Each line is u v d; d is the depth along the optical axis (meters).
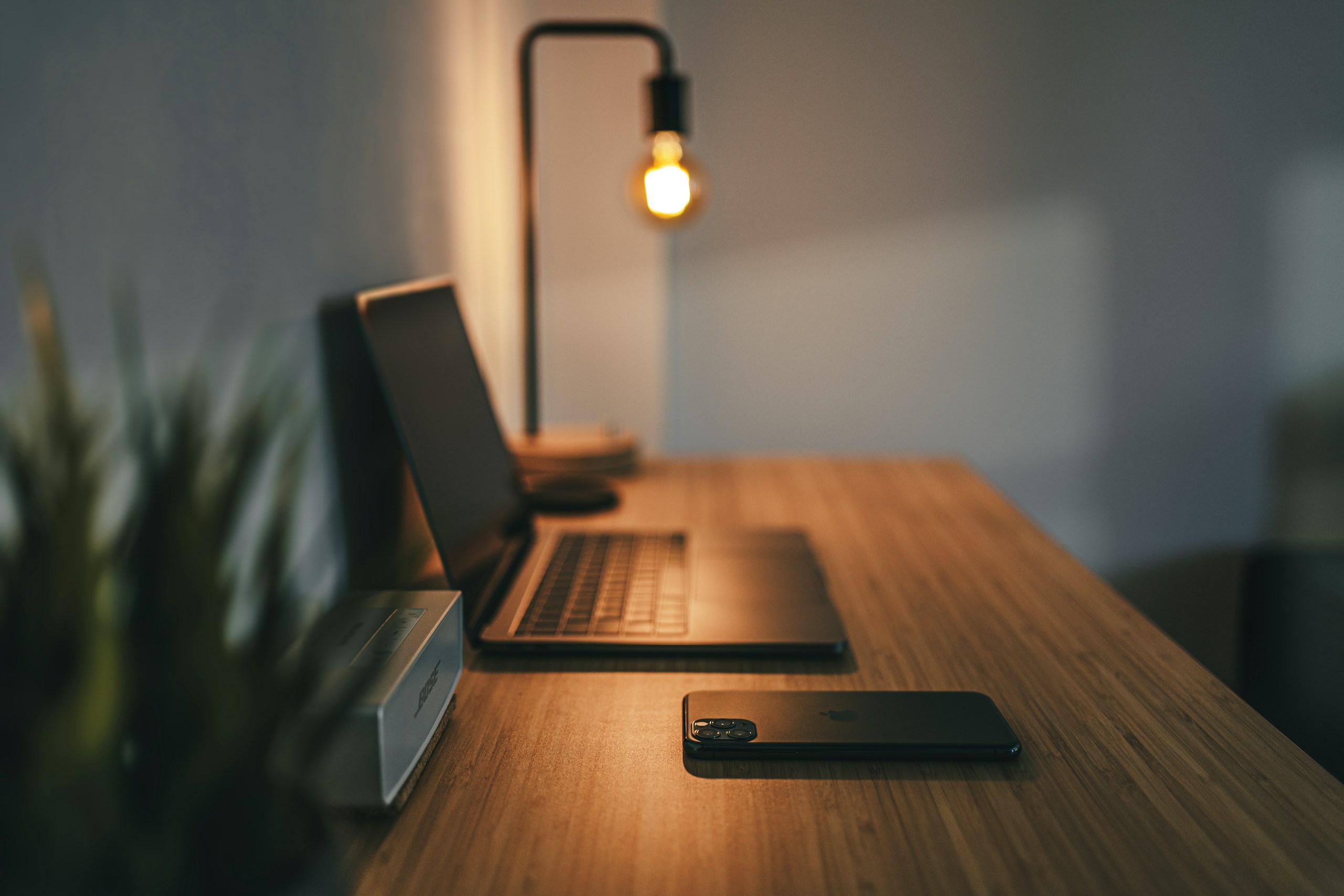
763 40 1.88
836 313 1.98
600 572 0.93
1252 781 0.58
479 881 0.49
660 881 0.49
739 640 0.76
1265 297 1.94
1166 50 1.87
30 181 0.43
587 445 1.35
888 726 0.63
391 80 1.00
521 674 0.74
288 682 0.34
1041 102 1.89
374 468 0.92
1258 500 2.01
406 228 1.05
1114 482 2.02
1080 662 0.75
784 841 0.53
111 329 0.49
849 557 1.01
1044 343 1.98
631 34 1.25
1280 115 1.88
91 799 0.29
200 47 0.59
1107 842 0.52
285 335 0.72
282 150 0.72
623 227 1.92
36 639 0.31
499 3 1.53
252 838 0.33
